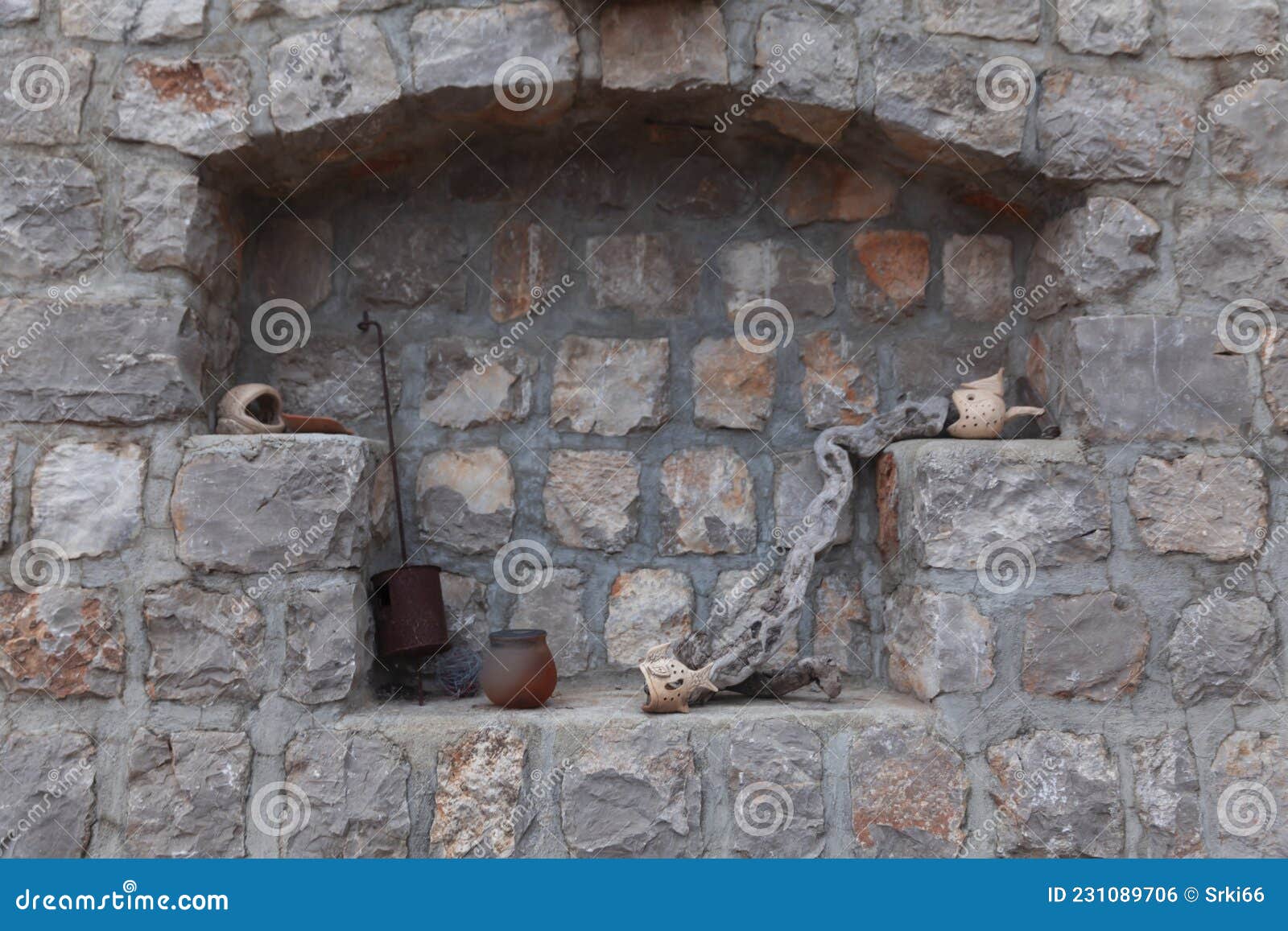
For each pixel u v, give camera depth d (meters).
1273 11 2.68
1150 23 2.69
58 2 2.60
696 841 2.49
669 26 2.64
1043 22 2.69
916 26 2.67
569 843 2.49
